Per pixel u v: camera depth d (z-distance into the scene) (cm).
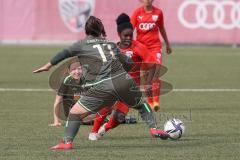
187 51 8969
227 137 3178
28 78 5991
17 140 3064
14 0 9194
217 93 5062
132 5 9050
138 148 2877
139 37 4194
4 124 3553
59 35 9225
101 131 3098
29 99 4616
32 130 3356
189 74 6456
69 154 2727
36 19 9219
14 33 9250
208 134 3266
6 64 7231
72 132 2838
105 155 2711
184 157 2681
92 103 2819
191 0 9162
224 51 9025
